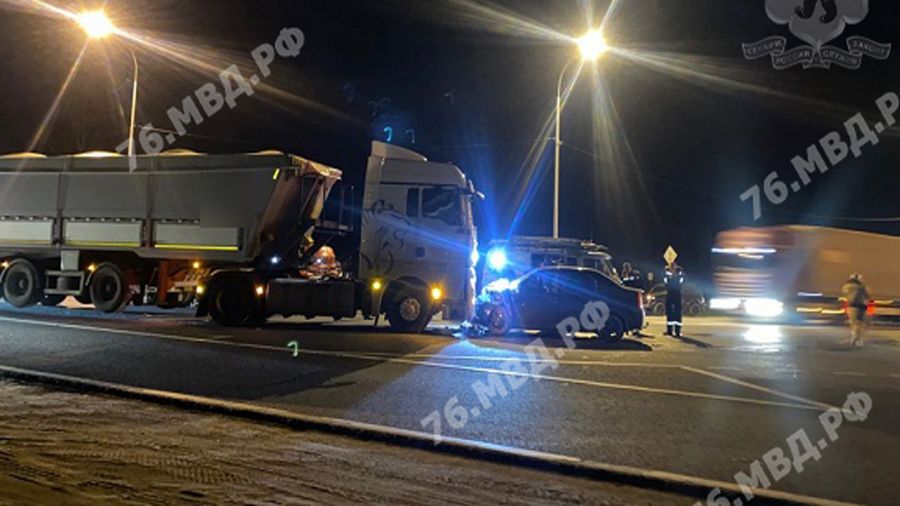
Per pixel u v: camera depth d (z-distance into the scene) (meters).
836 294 30.48
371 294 17.41
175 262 18.84
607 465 7.06
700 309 35.56
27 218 19.41
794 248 30.66
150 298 19.48
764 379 12.48
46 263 19.73
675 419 9.23
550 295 17.92
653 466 7.21
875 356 16.45
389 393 10.26
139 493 6.02
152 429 8.09
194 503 5.82
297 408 9.16
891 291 31.02
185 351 13.24
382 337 16.48
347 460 7.19
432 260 17.47
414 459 7.33
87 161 18.91
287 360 12.74
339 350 14.21
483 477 6.80
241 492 6.12
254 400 9.54
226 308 17.67
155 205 18.34
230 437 7.88
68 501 5.76
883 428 9.03
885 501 6.39
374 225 17.48
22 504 5.64
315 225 18.86
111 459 6.95
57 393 9.74
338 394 10.09
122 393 9.68
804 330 24.50
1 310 19.36
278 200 17.64
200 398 9.39
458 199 17.50
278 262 18.36
